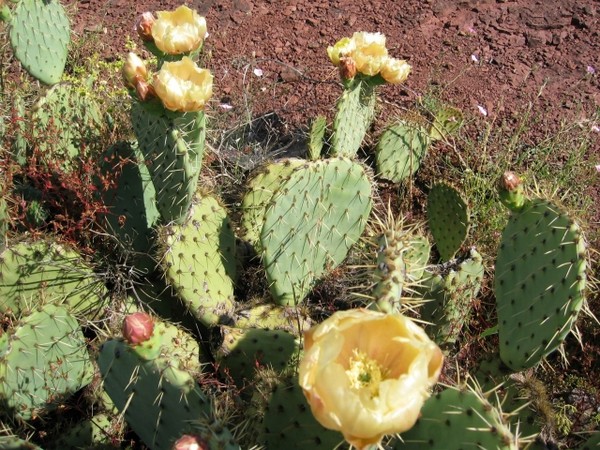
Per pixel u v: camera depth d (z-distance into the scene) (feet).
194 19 2.28
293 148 3.59
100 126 2.98
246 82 3.98
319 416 1.15
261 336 2.22
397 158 3.33
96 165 2.75
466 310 2.45
